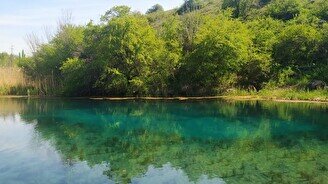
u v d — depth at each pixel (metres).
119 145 14.62
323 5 40.91
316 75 30.39
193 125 18.77
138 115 22.27
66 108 25.89
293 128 17.39
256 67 31.95
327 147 13.73
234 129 17.55
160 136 16.34
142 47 32.72
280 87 30.80
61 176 10.67
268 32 34.47
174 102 27.98
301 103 25.67
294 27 32.00
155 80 32.66
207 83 32.28
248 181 10.12
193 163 12.02
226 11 41.47
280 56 32.59
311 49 31.84
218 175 10.73
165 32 36.53
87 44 35.97
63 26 40.78
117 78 32.69
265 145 14.26
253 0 53.66
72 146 14.41
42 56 40.09
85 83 34.69
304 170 11.00
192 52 32.22
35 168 11.47
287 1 46.00
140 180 10.38
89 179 10.44
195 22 36.12
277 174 10.67
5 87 38.25
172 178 10.53
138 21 34.72
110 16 34.84
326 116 20.45
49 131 17.50
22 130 17.67
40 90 37.38
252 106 24.81
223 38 30.81
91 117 21.78
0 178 10.47
